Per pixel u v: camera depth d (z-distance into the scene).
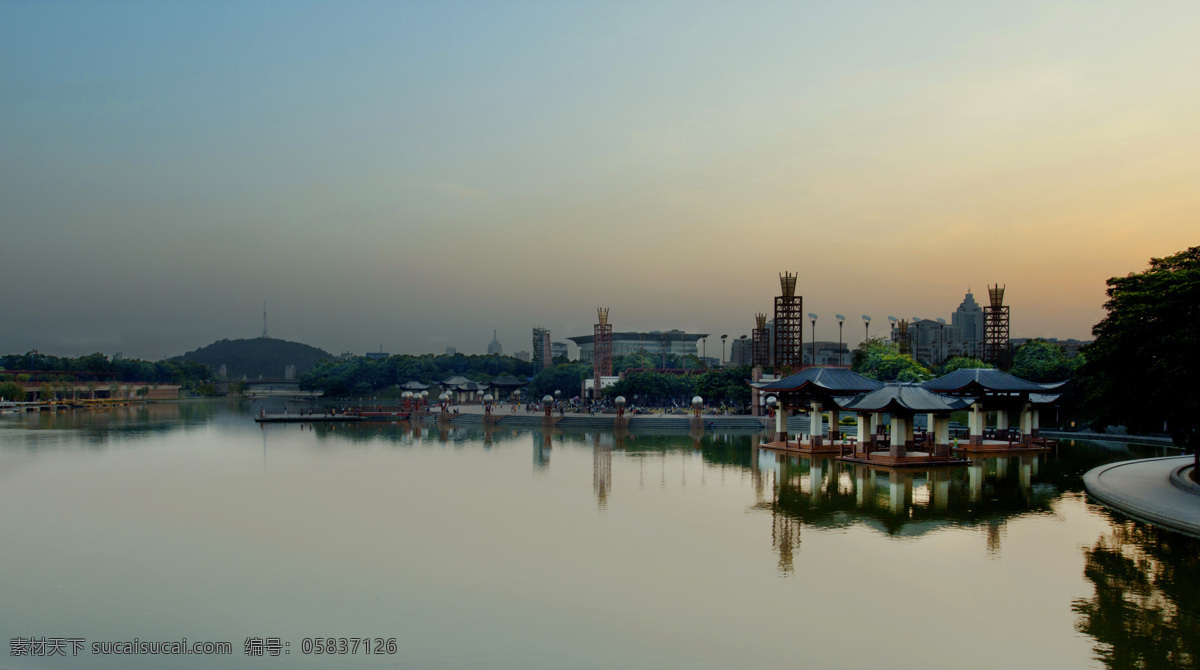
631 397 194.62
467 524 54.12
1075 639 32.50
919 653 31.11
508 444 114.19
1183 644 31.88
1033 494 66.00
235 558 45.56
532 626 34.19
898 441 85.00
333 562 44.44
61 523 55.22
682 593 38.59
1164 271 67.81
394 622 34.84
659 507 60.12
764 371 163.75
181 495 66.88
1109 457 92.56
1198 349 56.25
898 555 45.34
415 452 102.56
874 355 162.12
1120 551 46.03
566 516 56.66
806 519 55.44
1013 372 132.75
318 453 102.00
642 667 29.88
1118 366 65.00
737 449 105.12
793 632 33.34
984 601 37.09
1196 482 62.44
